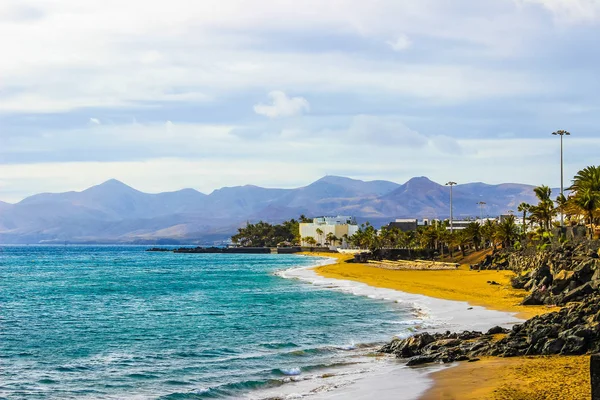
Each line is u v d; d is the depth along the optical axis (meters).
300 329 53.53
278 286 108.19
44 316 67.69
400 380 32.25
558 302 61.03
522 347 36.84
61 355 43.78
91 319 64.44
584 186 104.25
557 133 120.69
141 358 42.22
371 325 54.50
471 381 30.38
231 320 60.88
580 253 75.38
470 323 52.69
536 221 144.75
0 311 73.19
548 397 26.08
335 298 81.44
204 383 34.53
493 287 86.31
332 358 40.25
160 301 83.69
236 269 182.75
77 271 179.00
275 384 33.47
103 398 31.88
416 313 61.81
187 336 51.44
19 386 34.69
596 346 34.66
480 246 193.62
